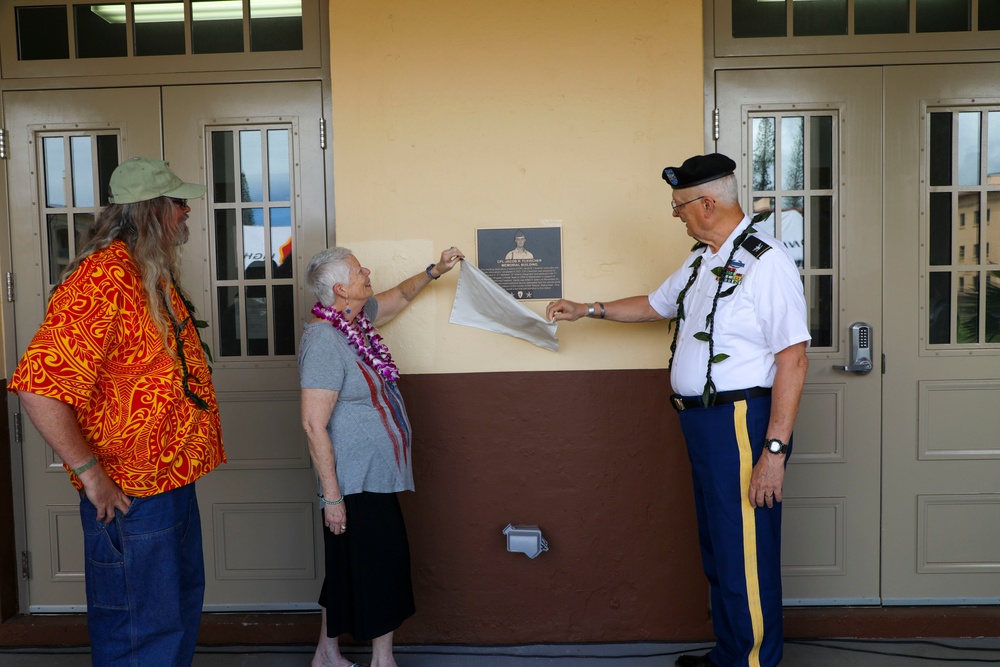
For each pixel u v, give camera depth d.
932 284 3.03
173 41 3.03
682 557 2.96
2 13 3.02
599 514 2.95
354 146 2.89
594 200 2.88
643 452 2.93
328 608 2.57
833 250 3.01
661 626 2.98
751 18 2.97
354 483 2.49
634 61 2.86
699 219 2.45
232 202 3.06
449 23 2.87
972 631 2.99
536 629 2.98
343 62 2.88
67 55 3.04
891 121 2.98
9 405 3.12
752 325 2.33
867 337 3.01
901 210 3.00
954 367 3.03
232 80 3.01
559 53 2.86
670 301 2.71
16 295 3.10
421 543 2.97
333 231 3.05
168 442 2.09
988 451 3.05
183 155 3.04
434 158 2.89
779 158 3.00
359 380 2.49
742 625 2.39
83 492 2.08
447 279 2.89
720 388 2.37
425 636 2.99
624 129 2.87
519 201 2.89
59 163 3.08
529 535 2.89
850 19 2.95
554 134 2.88
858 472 3.06
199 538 2.32
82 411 2.01
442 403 2.93
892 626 2.98
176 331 2.14
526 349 2.91
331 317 2.50
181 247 2.30
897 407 3.04
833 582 3.09
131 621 2.11
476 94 2.88
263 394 3.10
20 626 3.06
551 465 2.94
